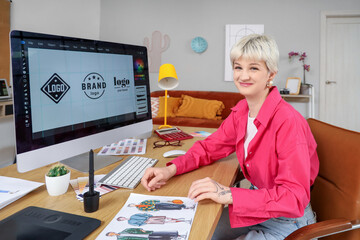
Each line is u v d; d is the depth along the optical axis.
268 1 4.64
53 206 0.71
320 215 1.02
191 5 4.95
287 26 4.61
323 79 4.57
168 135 1.51
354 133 0.96
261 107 0.90
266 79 0.88
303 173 0.76
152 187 0.83
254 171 0.99
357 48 4.57
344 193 0.91
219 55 4.91
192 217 0.66
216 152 1.11
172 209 0.70
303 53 4.46
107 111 1.08
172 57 5.12
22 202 0.73
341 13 4.42
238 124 1.07
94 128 1.02
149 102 1.37
